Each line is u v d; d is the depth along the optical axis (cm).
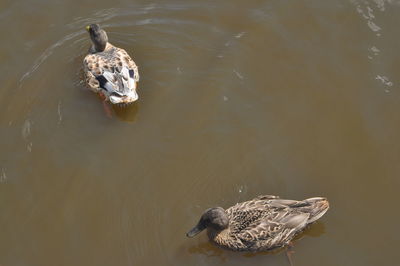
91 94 1552
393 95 1525
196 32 1664
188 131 1495
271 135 1486
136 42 1652
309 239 1335
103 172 1425
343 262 1290
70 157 1444
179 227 1359
